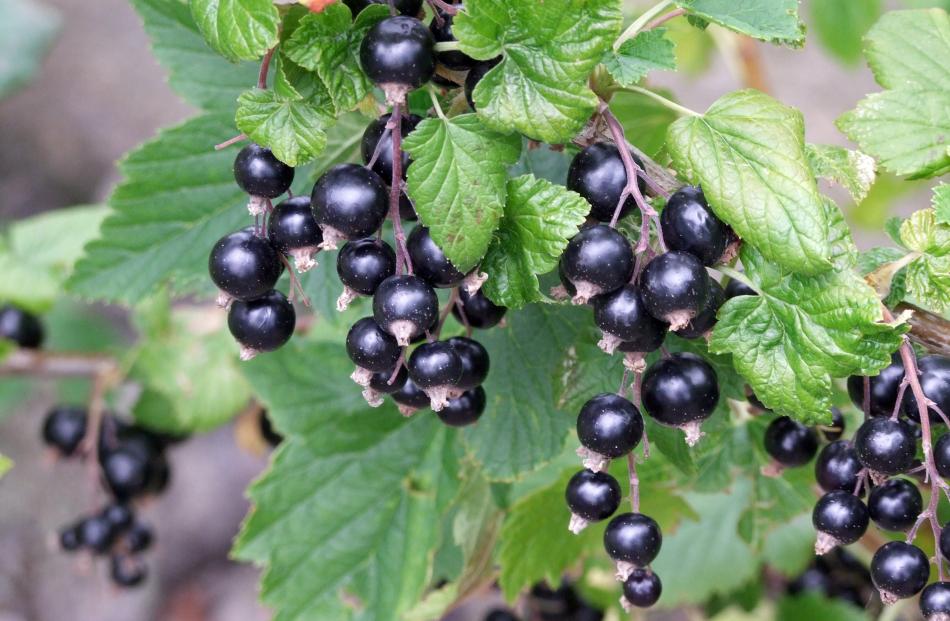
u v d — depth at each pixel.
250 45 0.38
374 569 0.50
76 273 0.49
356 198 0.38
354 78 0.39
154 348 0.59
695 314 0.38
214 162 0.48
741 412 0.48
